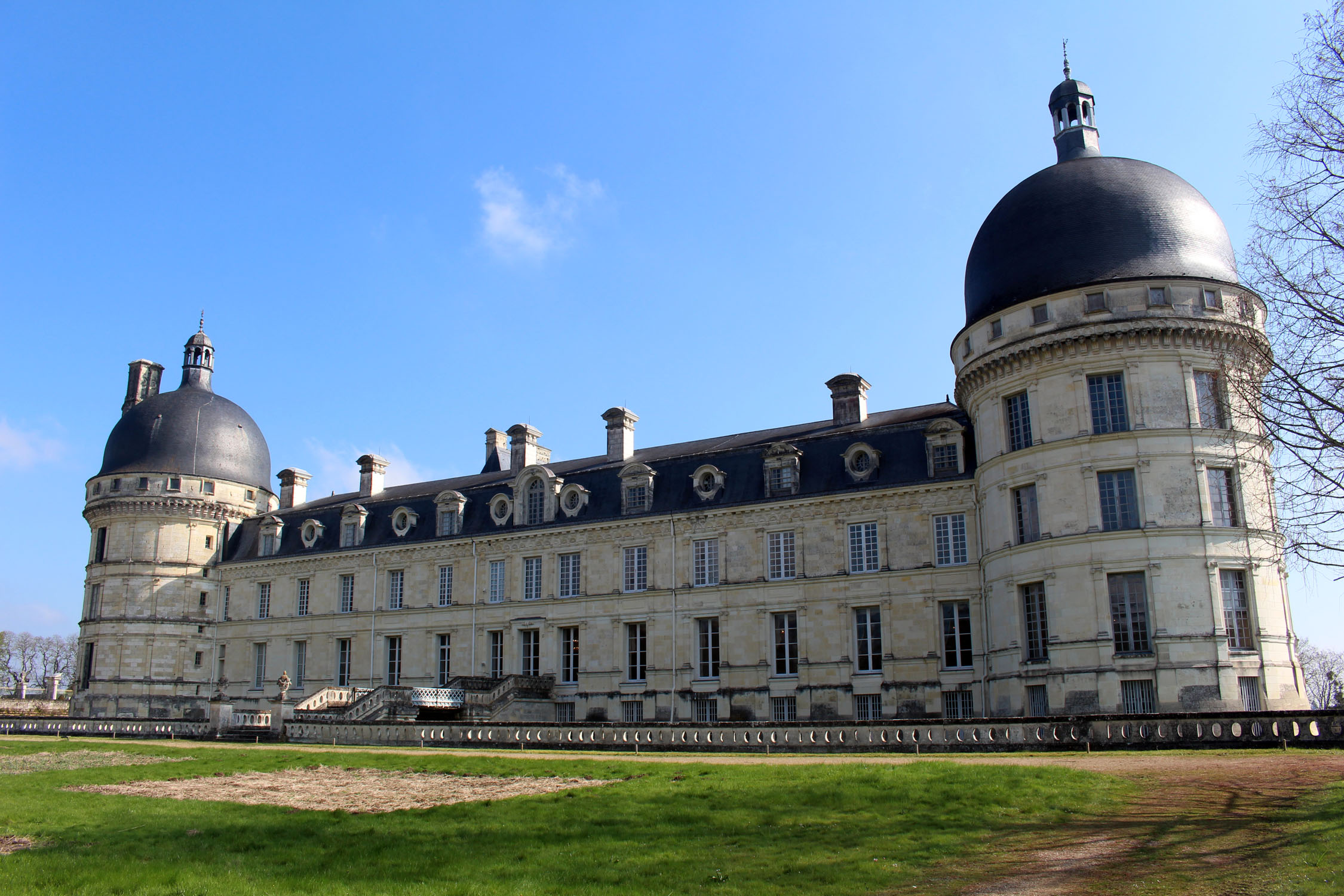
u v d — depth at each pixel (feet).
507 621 195.52
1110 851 54.39
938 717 151.53
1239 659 124.26
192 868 56.24
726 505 175.22
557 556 193.47
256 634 229.66
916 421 166.81
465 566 203.92
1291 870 47.80
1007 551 139.85
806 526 168.55
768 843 60.54
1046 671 131.44
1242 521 128.67
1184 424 129.80
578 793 79.87
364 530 221.46
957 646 154.30
